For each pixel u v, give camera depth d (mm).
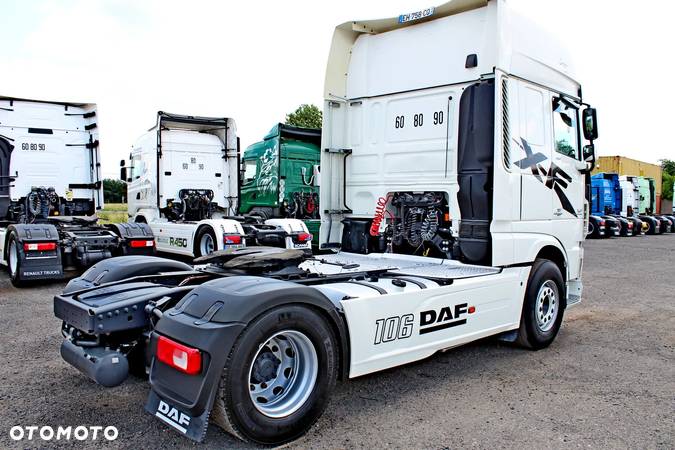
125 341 3586
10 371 4359
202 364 2799
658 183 37375
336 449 3090
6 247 8719
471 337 4438
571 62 6043
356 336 3484
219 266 4238
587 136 6023
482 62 5090
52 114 10297
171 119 11352
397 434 3305
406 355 3850
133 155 12820
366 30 6031
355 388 4125
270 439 3023
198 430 2764
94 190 10773
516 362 4875
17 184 10000
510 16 5047
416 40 5664
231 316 2859
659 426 3484
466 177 4910
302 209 13805
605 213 25562
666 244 20094
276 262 4020
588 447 3168
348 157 6258
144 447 3084
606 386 4254
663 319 6832
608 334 6012
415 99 5656
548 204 5461
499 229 4828
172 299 3547
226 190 12172
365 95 6086
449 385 4223
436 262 5336
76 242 8656
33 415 3518
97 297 3725
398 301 3762
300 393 3182
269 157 14008
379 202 5953
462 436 3291
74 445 3098
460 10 5316
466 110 4953
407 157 5723
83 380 4164
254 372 3080
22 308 6730
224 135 12141
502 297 4762
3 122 9812
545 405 3826
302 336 3156
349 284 3977
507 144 4871
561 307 5547
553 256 5734
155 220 11602
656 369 4715
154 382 3025
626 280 10375
